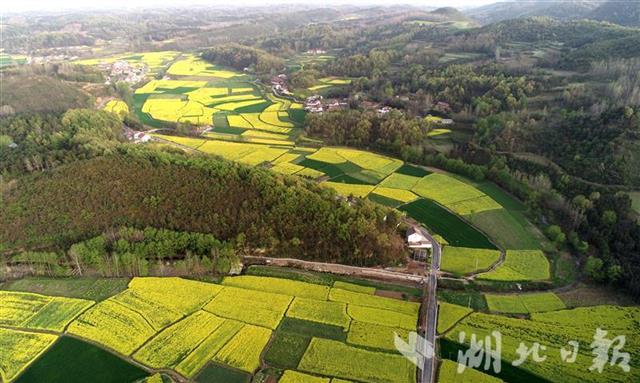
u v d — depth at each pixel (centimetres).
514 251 10919
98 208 11300
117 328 8412
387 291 9425
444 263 10412
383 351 7744
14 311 8944
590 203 11844
